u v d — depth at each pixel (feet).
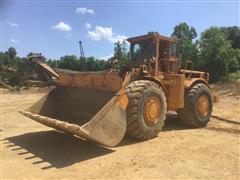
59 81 27.66
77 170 17.92
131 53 29.48
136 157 20.27
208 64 95.96
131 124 23.07
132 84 23.77
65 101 27.45
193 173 17.51
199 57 96.12
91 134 18.92
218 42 95.04
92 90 25.02
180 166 18.61
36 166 18.60
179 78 28.14
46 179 16.58
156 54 27.22
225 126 31.73
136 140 24.32
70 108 26.89
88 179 16.56
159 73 27.71
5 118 36.06
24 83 28.66
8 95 69.36
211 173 17.51
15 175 17.19
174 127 30.71
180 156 20.54
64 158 20.11
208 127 31.09
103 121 19.72
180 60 30.53
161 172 17.62
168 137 25.88
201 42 96.94
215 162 19.39
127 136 25.11
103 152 21.36
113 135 20.27
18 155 20.74
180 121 31.55
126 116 23.11
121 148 22.31
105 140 19.72
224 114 39.86
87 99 25.54
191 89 30.40
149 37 27.55
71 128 18.83
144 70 25.53
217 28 99.19
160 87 25.50
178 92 28.12
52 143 23.79
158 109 24.70
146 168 18.24
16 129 29.37
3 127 30.32
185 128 30.35
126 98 21.39
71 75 26.40
